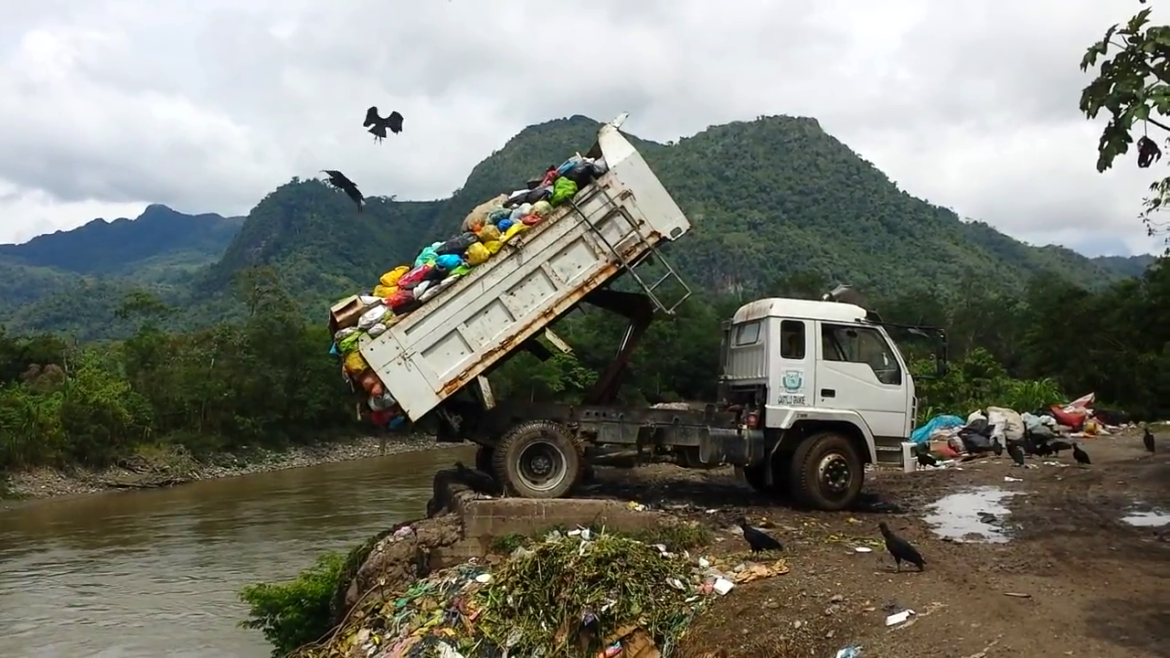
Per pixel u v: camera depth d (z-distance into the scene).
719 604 7.61
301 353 56.00
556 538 8.67
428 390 10.03
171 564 22.75
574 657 7.33
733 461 10.99
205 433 49.91
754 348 11.56
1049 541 9.86
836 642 6.75
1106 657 6.12
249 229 125.69
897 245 120.06
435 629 7.86
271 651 16.06
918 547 9.43
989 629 6.73
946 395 29.12
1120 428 23.89
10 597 19.94
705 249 102.06
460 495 10.02
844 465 11.27
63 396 43.38
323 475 43.31
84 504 35.22
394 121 8.55
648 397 49.78
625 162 10.49
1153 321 39.38
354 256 115.69
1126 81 6.59
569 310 10.53
